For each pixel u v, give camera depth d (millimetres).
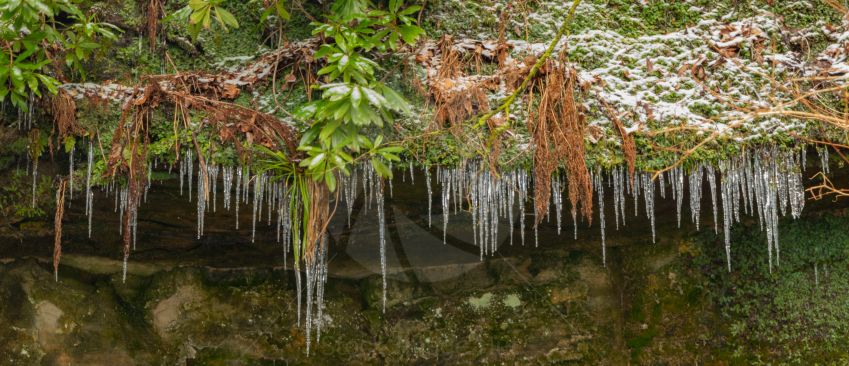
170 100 3594
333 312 5320
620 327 5559
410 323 5426
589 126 3662
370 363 5309
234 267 5227
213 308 5137
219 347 5098
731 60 3818
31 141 3711
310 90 3627
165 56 3895
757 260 5418
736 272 5453
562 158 3584
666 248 5535
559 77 3662
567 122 3600
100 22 3742
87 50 3736
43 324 4637
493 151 3605
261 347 5160
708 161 3662
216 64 3875
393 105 3311
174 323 5047
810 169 4047
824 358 5180
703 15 3988
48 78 3430
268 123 3584
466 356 5418
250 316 5191
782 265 5363
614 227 5285
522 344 5461
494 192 3639
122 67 3861
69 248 4660
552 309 5531
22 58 3354
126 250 3523
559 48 3844
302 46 3781
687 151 3459
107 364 4777
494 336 5465
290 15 3861
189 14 3486
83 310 4777
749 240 5449
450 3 3971
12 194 3957
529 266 5594
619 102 3707
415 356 5375
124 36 3898
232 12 3930
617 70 3801
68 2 3490
